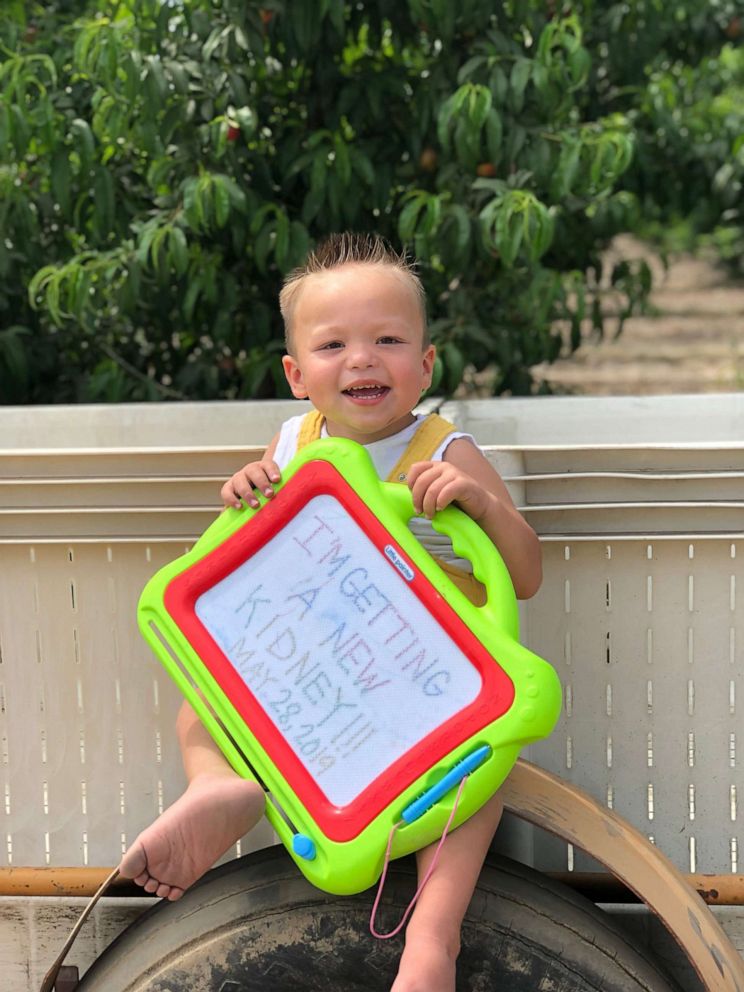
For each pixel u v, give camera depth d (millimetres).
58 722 1650
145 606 1409
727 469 1489
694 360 7090
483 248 2637
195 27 2533
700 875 1551
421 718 1304
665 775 1584
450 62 2658
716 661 1554
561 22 2648
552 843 1610
